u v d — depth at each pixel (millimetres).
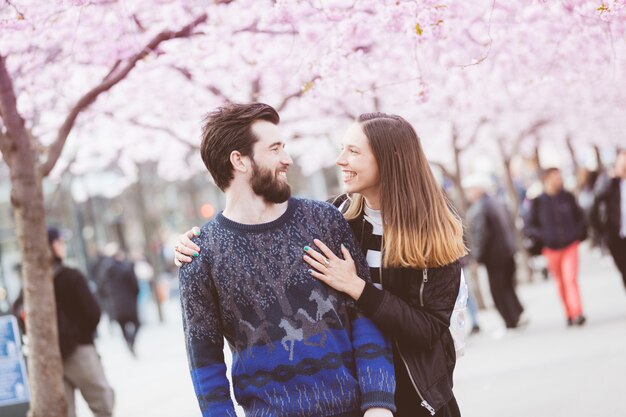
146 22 7754
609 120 21562
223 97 9594
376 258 3824
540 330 11648
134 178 20609
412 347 3654
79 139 11352
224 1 6668
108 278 15867
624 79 8242
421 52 7000
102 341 21547
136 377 13234
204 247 3395
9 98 6289
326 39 6355
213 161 3432
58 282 7285
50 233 7453
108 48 7422
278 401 3268
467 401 7816
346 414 3307
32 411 6539
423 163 3855
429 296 3678
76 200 23578
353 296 3453
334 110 12008
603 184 10523
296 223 3436
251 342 3312
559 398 7301
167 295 35594
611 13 4754
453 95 11195
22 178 6418
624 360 8422
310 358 3287
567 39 6695
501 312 11898
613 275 17188
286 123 12070
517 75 8164
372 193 3896
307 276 3359
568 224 11406
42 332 6488
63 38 7195
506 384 8297
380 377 3359
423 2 5094
